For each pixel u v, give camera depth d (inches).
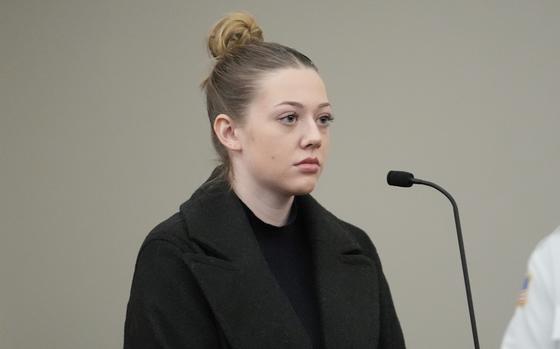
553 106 308.7
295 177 157.6
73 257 332.2
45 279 333.1
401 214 315.9
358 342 166.6
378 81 317.7
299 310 166.6
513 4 311.0
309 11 322.0
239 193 167.2
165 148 328.5
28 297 333.7
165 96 328.5
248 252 162.4
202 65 325.7
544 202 308.3
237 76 161.8
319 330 166.6
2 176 336.2
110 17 332.2
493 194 311.0
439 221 313.3
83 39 333.4
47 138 334.6
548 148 308.5
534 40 309.9
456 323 312.2
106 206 331.0
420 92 315.0
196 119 326.3
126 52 331.3
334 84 319.6
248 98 159.5
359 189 318.0
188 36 327.6
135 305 160.2
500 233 310.5
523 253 309.4
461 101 312.8
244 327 158.9
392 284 315.6
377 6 318.3
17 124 336.2
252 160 160.4
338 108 319.6
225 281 159.9
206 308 160.6
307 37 321.7
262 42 167.6
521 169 309.7
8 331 333.4
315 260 170.6
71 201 333.1
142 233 328.8
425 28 315.3
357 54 319.0
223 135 164.2
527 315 112.7
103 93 332.2
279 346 158.7
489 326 310.8
